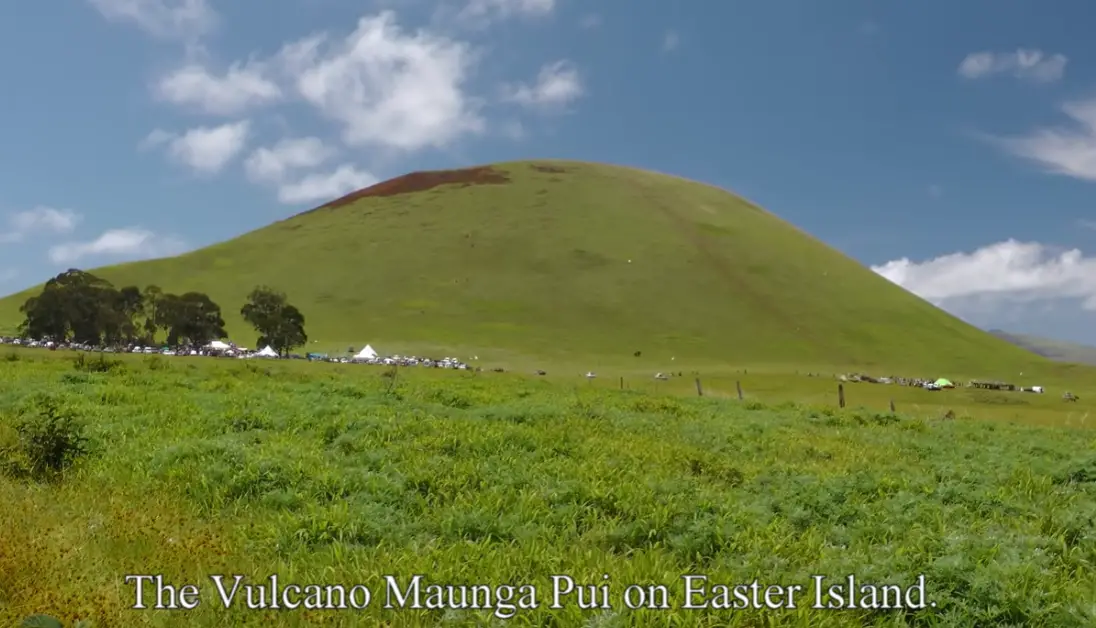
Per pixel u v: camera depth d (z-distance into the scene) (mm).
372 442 14633
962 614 7426
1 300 165125
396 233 193250
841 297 171750
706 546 9352
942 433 23891
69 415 14844
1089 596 7742
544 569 8328
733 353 141000
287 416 17312
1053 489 13781
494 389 30484
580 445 15281
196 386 25531
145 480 11867
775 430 21672
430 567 8156
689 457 15008
